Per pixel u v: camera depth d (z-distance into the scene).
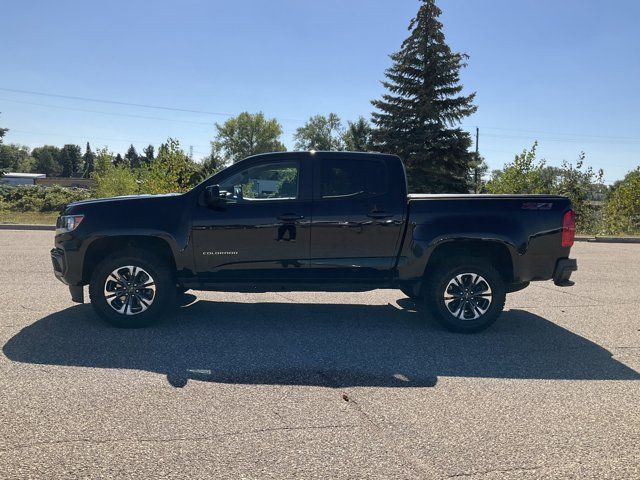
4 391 3.69
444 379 4.13
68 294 7.02
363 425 3.26
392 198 5.54
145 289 5.44
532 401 3.70
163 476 2.61
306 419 3.33
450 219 5.47
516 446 3.01
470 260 5.45
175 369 4.23
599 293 8.05
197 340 5.07
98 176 23.89
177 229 5.43
